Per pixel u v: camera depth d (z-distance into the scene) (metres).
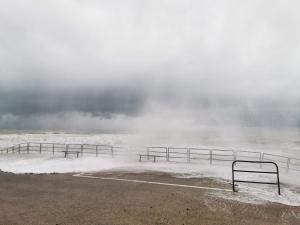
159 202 10.02
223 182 14.46
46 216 8.34
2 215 8.42
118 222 7.86
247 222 8.07
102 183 13.80
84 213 8.66
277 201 10.67
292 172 19.39
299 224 8.07
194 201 10.25
